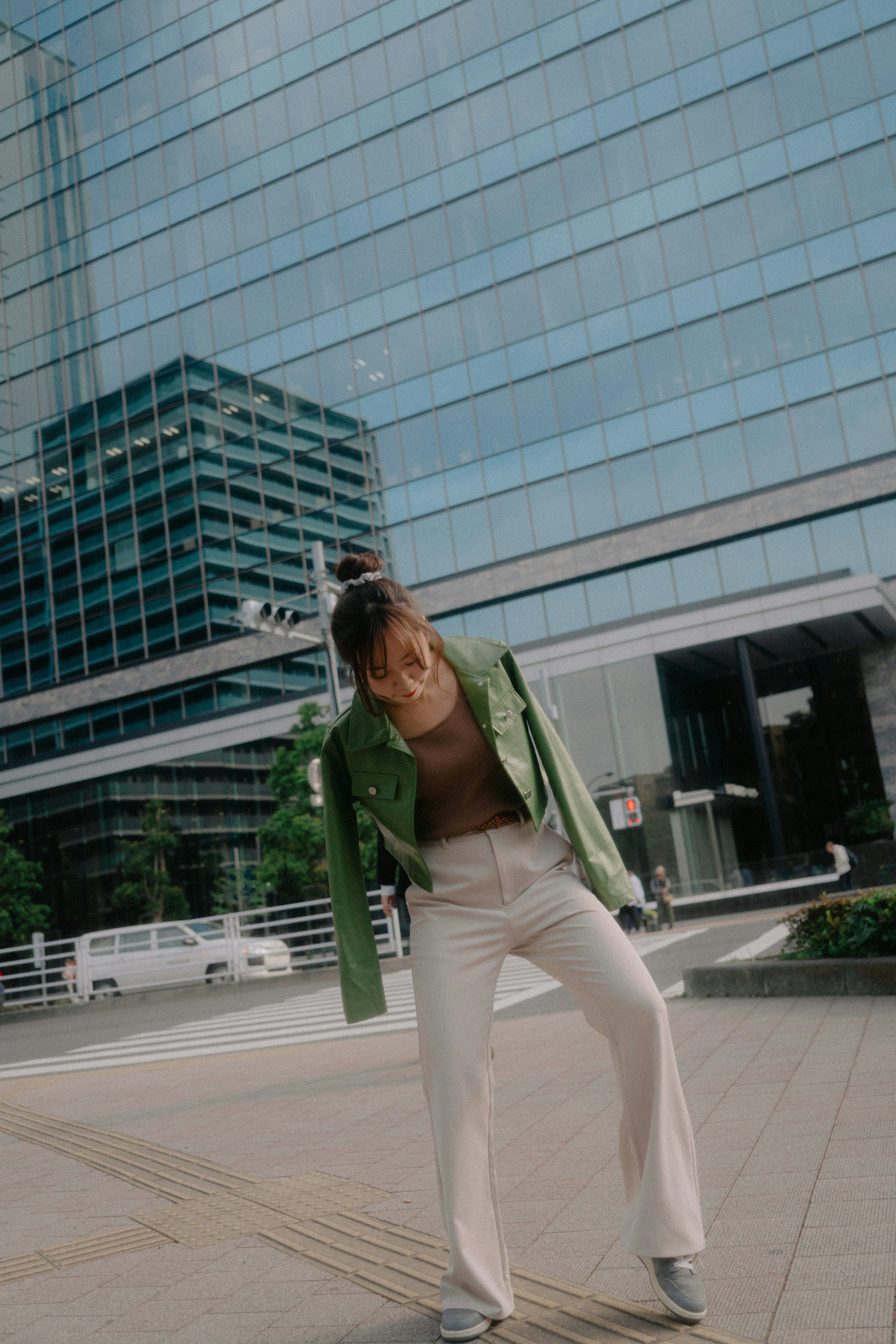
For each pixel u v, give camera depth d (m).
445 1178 2.26
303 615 32.28
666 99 29.69
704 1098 4.30
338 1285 2.65
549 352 30.25
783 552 27.22
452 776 2.34
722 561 27.80
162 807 33.59
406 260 32.62
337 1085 6.30
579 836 2.43
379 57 34.00
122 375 36.88
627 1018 2.22
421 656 2.18
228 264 35.56
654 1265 2.17
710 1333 2.05
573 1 31.17
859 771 31.30
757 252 28.12
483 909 2.36
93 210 38.56
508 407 30.55
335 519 32.38
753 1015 6.43
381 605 2.16
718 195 28.75
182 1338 2.42
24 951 31.27
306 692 32.19
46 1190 4.32
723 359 28.17
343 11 34.75
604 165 30.22
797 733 32.28
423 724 2.30
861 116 27.44
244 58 36.47
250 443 34.19
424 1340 2.21
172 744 33.94
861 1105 3.79
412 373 32.00
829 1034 5.41
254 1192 3.78
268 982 19.25
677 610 27.95
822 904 7.41
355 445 32.50
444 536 30.86
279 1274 2.81
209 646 33.75
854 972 6.64
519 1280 2.50
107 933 21.12
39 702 36.41
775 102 28.41
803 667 31.62
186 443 35.31
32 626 37.06
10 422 38.78
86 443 37.09
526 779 2.35
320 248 34.03
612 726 28.06
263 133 35.66
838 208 27.41
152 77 38.25
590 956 2.29
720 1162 3.32
